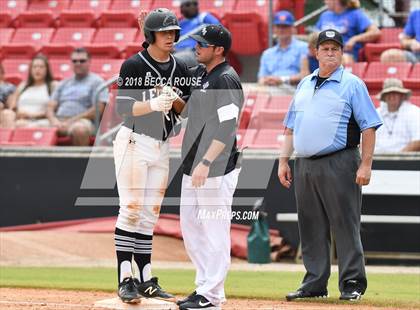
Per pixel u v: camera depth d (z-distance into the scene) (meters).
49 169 43.22
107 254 38.84
